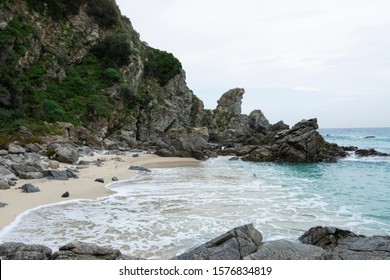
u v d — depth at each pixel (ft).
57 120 138.41
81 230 38.63
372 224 44.91
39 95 145.07
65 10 182.91
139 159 120.67
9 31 144.46
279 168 110.42
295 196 61.52
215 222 42.98
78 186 61.41
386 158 143.23
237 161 130.41
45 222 40.96
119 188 64.75
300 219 45.93
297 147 129.70
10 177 61.26
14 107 126.93
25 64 147.95
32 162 73.05
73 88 164.14
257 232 31.94
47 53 163.94
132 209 48.67
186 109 260.21
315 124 141.49
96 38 197.36
